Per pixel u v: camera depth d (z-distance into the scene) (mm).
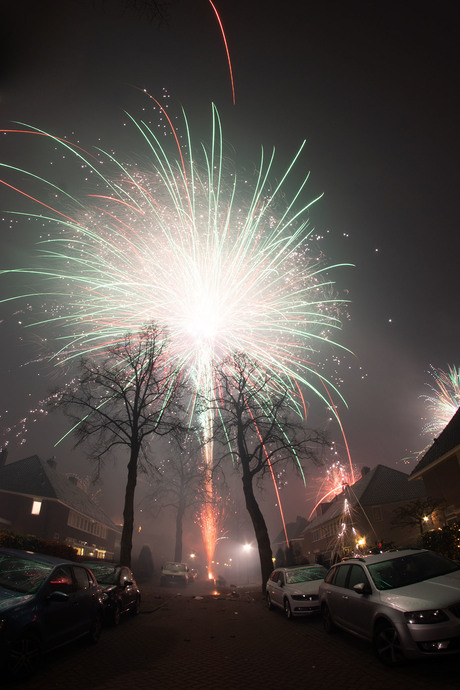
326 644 7383
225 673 5777
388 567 6875
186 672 5816
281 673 5742
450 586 5836
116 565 11055
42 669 5746
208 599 17172
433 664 5578
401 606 5641
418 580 6352
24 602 5586
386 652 5750
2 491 30750
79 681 5281
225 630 9359
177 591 23234
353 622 6801
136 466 18328
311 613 10227
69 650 6941
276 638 8297
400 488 32625
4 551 6863
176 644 7750
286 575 11875
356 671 5629
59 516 31938
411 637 5289
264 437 21141
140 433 19375
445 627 5203
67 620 6477
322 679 5375
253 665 6207
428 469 18500
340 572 7988
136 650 7176
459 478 16734
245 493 20641
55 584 6469
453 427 18094
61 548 14641
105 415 18891
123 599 10062
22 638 5262
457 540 11805
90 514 38281
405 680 5109
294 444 20859
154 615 11633
